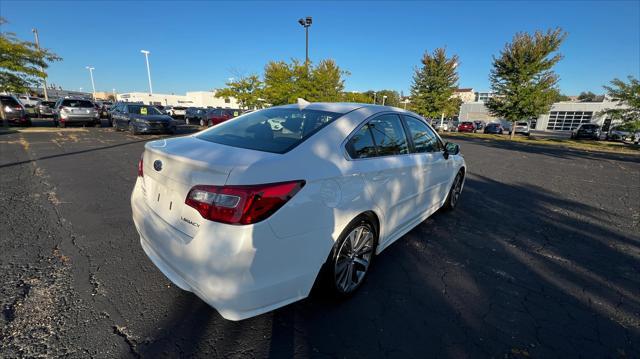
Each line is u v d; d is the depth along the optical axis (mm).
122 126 14828
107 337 1993
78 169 6523
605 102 40875
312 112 2648
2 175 5781
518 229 4113
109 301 2326
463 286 2725
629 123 19172
